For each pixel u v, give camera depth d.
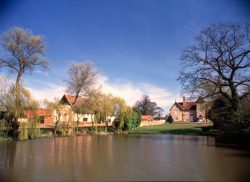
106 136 47.72
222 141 35.75
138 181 13.48
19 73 44.50
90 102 58.44
